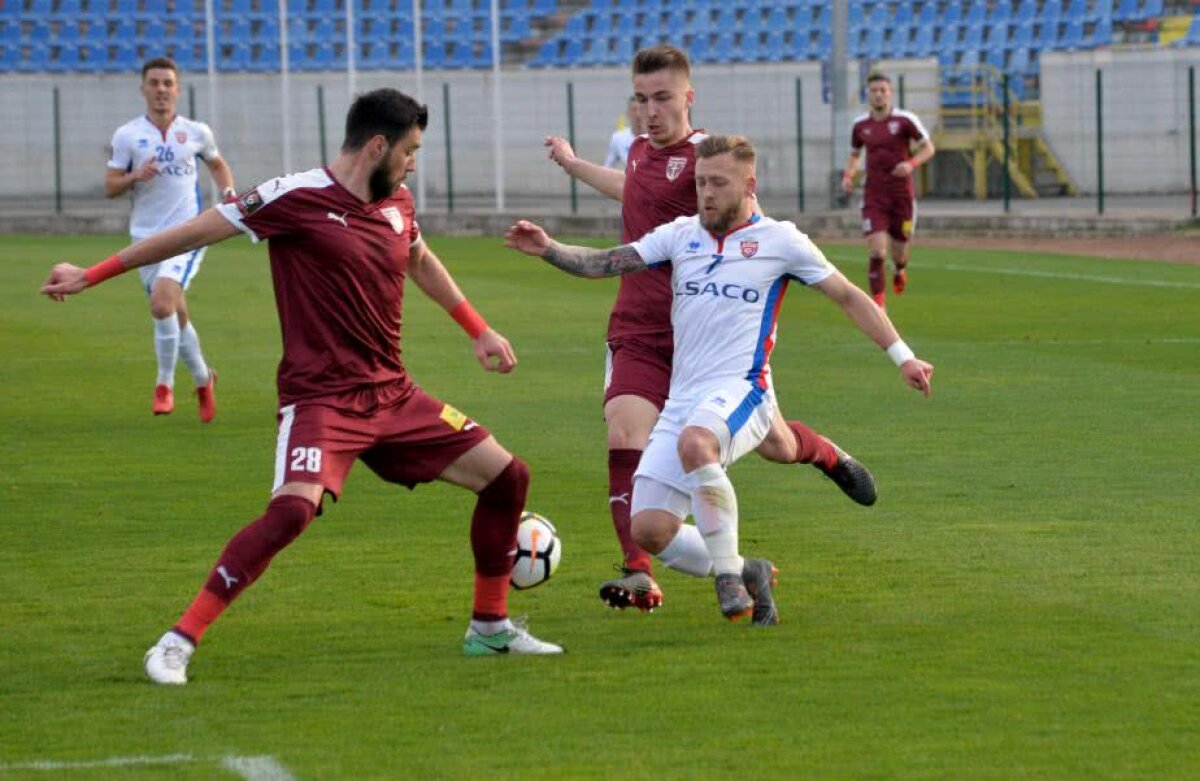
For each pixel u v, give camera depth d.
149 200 32.22
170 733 13.05
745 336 16.47
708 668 14.73
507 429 28.53
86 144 107.19
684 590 17.92
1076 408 29.69
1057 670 14.43
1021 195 97.94
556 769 12.12
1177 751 12.33
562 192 106.19
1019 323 43.56
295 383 15.02
